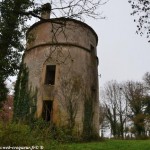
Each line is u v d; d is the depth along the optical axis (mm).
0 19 8258
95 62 25391
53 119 20438
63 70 21969
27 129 10602
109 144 18594
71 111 20859
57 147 11055
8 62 8352
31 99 21688
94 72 24734
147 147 17188
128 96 46906
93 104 23234
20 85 22516
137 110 43000
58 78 21766
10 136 9430
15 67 8547
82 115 21297
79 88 21984
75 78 22062
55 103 21016
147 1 9617
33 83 22312
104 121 50031
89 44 24812
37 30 24250
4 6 8141
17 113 21484
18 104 21844
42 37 23578
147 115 41000
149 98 42781
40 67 22547
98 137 21781
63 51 22422
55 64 22141
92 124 21859
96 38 26953
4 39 8297
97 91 24875
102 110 48594
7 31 8242
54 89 21500
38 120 19391
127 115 46062
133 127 43250
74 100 21328
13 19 8164
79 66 22766
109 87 49844
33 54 23625
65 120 20469
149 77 46219
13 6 8125
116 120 46656
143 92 45094
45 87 21641
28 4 8062
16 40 8477
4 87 8898
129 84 47500
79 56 23156
